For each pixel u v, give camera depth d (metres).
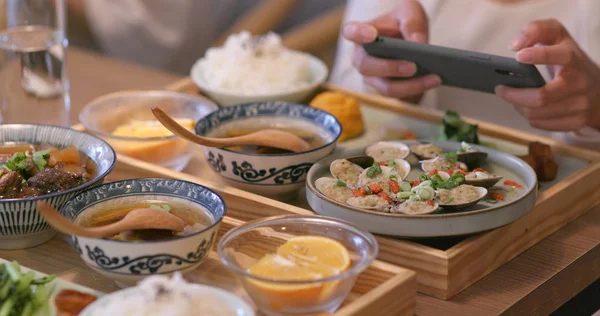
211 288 0.82
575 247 1.15
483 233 1.05
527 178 1.16
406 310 0.95
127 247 0.88
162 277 0.80
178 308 0.76
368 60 1.48
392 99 1.62
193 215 1.01
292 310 0.87
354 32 1.38
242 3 3.29
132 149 1.27
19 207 0.98
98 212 1.00
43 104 1.48
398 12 1.63
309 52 2.78
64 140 1.18
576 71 1.36
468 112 1.98
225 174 1.21
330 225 0.97
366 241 0.93
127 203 1.02
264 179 1.18
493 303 1.00
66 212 0.94
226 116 1.33
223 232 1.08
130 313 0.76
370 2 2.08
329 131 1.30
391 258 1.02
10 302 0.84
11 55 1.45
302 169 1.19
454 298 1.01
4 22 1.65
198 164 1.37
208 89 1.57
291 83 1.64
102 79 1.94
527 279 1.06
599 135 1.50
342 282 0.87
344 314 0.85
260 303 0.88
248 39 1.71
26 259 1.05
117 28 2.68
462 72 1.35
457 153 1.21
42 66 1.46
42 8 1.49
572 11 1.92
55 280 0.92
